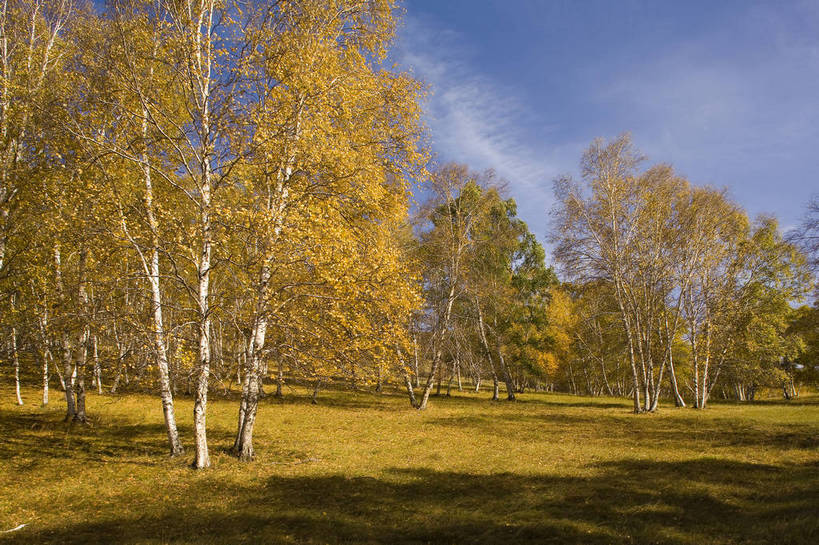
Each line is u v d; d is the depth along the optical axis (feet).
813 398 119.44
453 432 59.77
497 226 104.06
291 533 23.86
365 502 29.40
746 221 99.55
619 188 88.99
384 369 40.34
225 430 58.03
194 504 29.12
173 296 52.65
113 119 39.93
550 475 35.73
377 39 43.70
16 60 48.88
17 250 44.45
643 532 22.33
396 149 46.47
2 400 72.18
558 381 180.34
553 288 144.46
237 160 37.99
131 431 55.01
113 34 37.63
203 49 38.52
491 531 23.81
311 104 40.01
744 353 113.60
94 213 36.88
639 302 98.27
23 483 33.60
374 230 44.96
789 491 28.50
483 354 115.75
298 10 39.93
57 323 43.70
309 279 39.81
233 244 40.37
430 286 96.43
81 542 22.98
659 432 58.44
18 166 44.47
